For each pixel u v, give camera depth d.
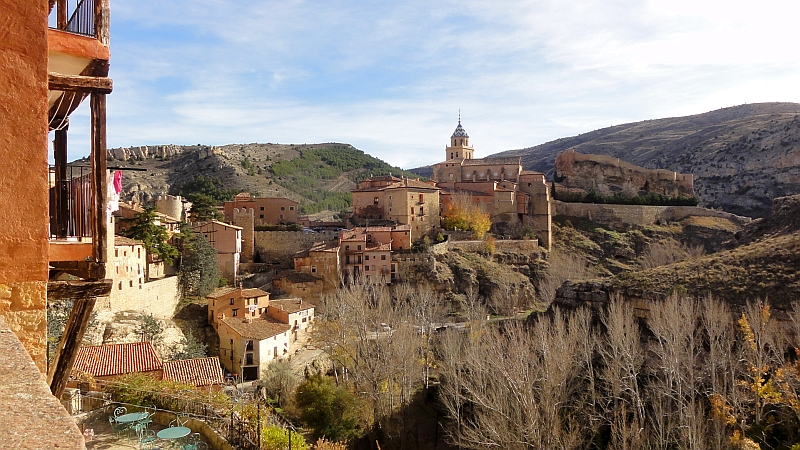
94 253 8.34
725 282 53.59
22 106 6.30
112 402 24.27
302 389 46.53
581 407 41.22
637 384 44.47
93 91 8.26
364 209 105.50
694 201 132.62
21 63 6.30
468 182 116.69
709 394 41.00
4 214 6.17
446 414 47.75
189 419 22.94
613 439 35.12
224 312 61.31
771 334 45.09
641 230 120.81
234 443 21.09
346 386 51.34
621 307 52.16
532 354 42.88
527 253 102.75
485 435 38.47
